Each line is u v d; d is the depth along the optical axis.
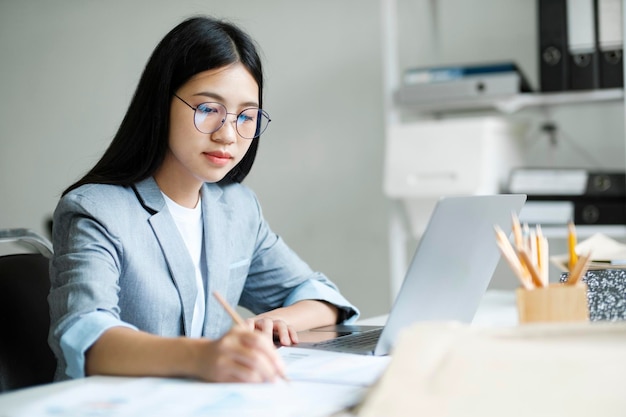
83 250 1.20
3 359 1.29
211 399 0.82
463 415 0.70
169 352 0.94
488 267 1.23
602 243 1.62
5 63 4.27
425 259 1.06
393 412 0.72
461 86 2.58
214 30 1.27
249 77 1.29
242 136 1.29
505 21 3.05
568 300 0.98
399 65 3.28
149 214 1.33
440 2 3.17
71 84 4.10
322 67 3.45
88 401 0.83
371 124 3.37
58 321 1.06
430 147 2.58
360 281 3.44
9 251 3.16
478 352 0.75
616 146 2.87
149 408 0.79
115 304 1.12
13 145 4.29
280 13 3.53
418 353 0.77
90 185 1.30
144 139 1.33
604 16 2.42
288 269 1.58
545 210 2.48
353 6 3.37
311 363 1.01
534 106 2.89
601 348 0.73
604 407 0.67
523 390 0.70
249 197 1.58
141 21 3.88
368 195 3.39
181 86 1.27
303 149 3.52
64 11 4.08
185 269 1.34
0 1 4.25
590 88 2.45
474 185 2.49
